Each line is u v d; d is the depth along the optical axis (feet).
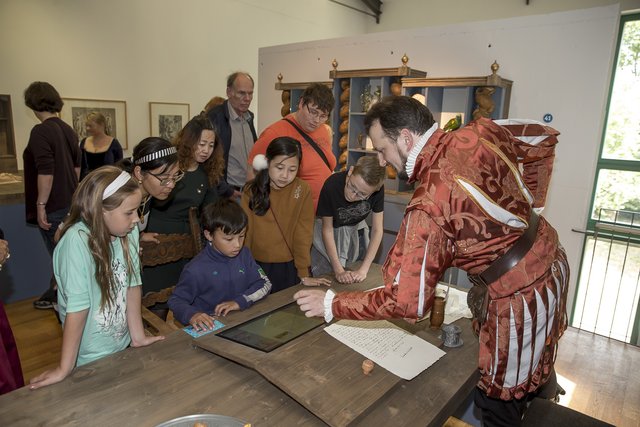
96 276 3.89
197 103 18.63
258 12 20.39
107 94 15.70
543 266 3.67
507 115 10.93
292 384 3.34
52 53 14.12
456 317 5.06
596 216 11.61
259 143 8.09
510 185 3.60
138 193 3.95
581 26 9.68
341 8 24.79
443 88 12.10
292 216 6.64
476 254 3.60
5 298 10.74
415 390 3.54
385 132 3.74
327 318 3.81
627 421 7.30
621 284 11.22
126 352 3.93
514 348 3.76
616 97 11.46
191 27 17.87
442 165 3.47
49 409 3.13
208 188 7.20
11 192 10.53
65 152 9.47
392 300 3.44
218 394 3.38
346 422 2.97
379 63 13.28
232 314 4.76
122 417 3.07
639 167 11.21
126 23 15.84
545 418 4.12
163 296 5.84
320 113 7.48
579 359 9.20
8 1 13.03
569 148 10.18
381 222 6.96
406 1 25.46
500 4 22.43
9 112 13.43
